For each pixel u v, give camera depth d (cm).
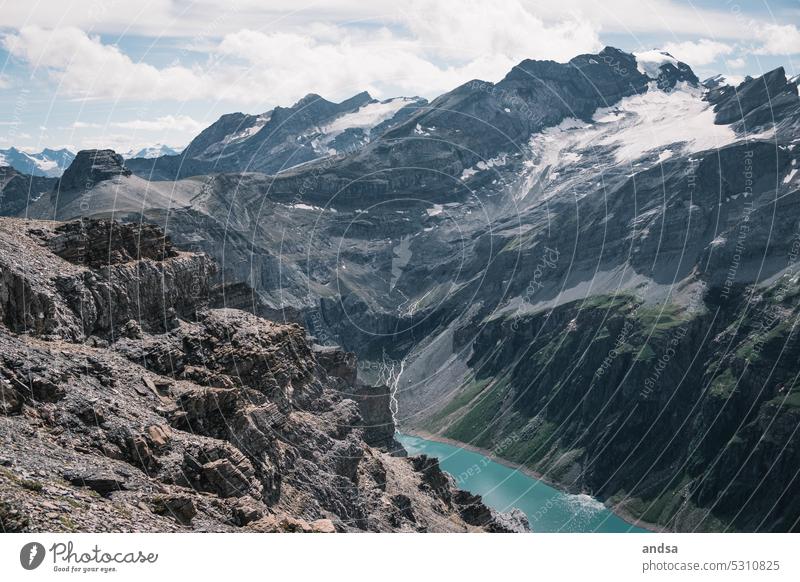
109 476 7875
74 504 7156
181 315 13862
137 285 12744
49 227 12550
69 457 8125
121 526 7125
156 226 14012
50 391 9031
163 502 7875
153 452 9238
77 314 11444
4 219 12462
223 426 10731
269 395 13388
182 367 12244
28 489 7069
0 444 7712
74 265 12175
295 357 15762
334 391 17288
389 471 17238
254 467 10750
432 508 16625
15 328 10425
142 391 10531
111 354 11250
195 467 9312
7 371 8869
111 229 13000
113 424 9194
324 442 14212
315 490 12400
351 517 12781
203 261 14638
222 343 13738
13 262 10950
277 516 9338
